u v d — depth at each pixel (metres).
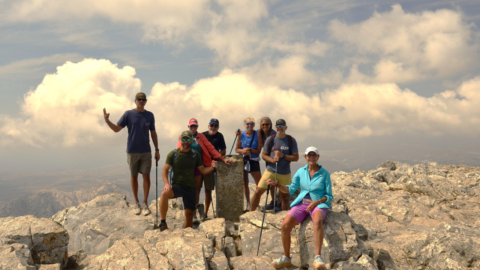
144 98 8.73
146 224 8.45
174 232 6.69
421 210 9.94
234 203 8.45
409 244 6.49
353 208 10.14
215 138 8.81
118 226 8.47
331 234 5.93
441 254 5.92
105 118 8.46
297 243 6.24
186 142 7.42
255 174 9.32
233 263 5.83
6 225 6.42
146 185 9.00
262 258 5.98
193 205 7.54
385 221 9.20
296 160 7.97
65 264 6.52
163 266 5.21
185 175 7.53
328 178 5.99
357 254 5.79
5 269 4.95
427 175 13.85
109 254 5.75
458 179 13.92
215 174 8.59
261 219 6.88
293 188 6.28
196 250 5.50
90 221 8.60
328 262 5.70
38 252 6.19
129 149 8.80
